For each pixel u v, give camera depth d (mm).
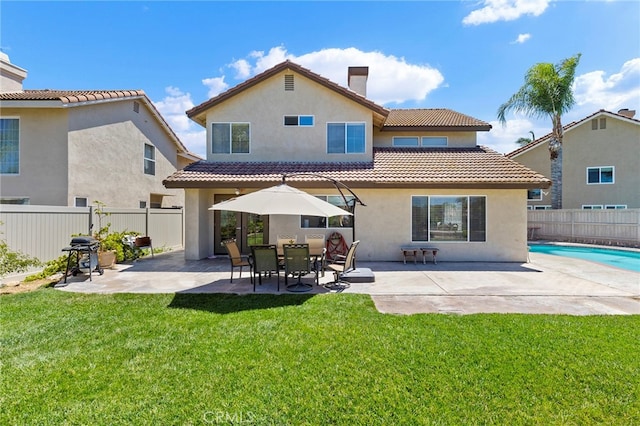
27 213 11188
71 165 15047
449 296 8680
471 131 18688
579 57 23188
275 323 6488
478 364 4781
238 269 12805
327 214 8867
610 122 26188
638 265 15469
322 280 10758
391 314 7098
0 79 16172
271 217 15008
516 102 24297
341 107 16156
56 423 3590
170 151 24344
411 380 4375
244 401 3939
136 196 19969
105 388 4223
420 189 14398
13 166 14945
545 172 28766
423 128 18219
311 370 4633
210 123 16234
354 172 14516
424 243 14484
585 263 14133
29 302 8000
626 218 20281
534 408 3811
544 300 8297
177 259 15398
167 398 3998
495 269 12617
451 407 3828
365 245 14609
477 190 14320
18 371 4641
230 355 5094
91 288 9602
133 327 6297
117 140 18141
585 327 6211
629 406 3830
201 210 15305
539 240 24672
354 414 3707
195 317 6883
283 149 16219
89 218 13812
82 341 5645
